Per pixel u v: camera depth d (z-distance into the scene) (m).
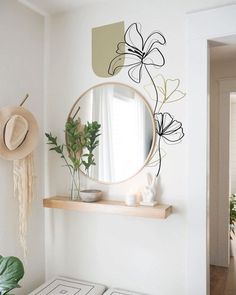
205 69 1.54
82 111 1.86
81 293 1.67
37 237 1.92
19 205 1.73
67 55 1.92
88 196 1.70
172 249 1.62
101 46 1.81
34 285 1.89
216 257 3.22
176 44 1.62
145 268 1.69
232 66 3.12
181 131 1.60
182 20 1.60
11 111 1.63
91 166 1.83
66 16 1.92
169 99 1.63
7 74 1.68
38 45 1.93
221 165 3.18
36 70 1.92
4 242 1.66
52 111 1.97
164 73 1.64
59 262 1.95
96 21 1.82
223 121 3.17
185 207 1.59
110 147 1.77
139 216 1.54
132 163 1.71
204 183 1.54
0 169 1.63
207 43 1.55
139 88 1.70
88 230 1.86
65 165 1.93
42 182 1.98
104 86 1.80
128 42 1.73
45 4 1.81
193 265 1.55
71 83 1.91
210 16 1.53
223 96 3.17
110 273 1.79
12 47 1.72
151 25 1.68
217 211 3.21
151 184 1.63
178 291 1.61
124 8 1.74
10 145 1.58
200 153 1.54
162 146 1.64
